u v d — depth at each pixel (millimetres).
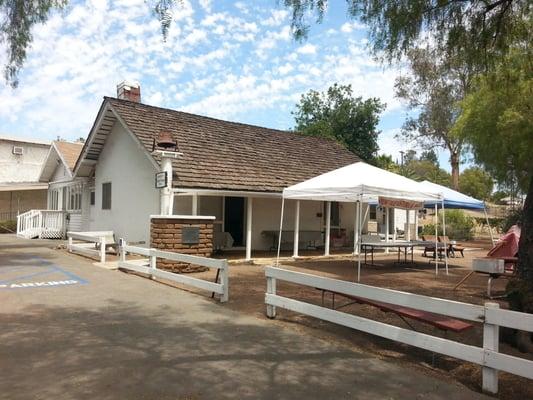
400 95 33969
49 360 5125
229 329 6520
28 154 34531
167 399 4180
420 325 7059
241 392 4379
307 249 19344
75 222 22453
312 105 38156
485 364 4555
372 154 37156
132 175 16641
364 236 17578
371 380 4758
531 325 4250
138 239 16078
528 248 6094
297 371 4961
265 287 9977
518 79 8641
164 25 6449
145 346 5676
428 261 16969
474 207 16609
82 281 10148
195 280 8992
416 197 12609
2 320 6785
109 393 4277
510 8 7344
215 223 16766
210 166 15266
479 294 9953
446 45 7363
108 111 17000
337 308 8000
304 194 13117
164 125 16469
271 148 19172
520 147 14766
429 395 4406
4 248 17359
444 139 34750
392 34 6930
